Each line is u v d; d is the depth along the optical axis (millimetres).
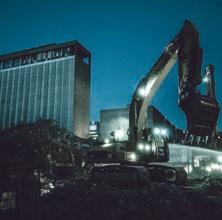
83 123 103438
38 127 29719
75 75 103375
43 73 110062
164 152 17766
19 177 9344
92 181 16844
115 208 12391
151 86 16703
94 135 102125
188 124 12547
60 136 30547
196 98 12352
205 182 18828
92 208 12562
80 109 103438
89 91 110375
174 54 15352
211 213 12336
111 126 75625
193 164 35531
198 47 13086
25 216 9078
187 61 13289
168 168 17797
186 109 12664
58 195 13711
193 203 12930
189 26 13633
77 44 108000
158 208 12219
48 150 23688
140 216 11977
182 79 13430
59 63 107750
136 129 17250
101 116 77375
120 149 17516
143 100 17016
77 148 29078
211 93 34781
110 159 17453
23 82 113625
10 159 9406
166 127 86062
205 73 35531
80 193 13758
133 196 13164
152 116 75000
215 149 34344
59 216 12344
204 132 12617
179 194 13359
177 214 11953
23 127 29109
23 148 22766
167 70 16062
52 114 102875
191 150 35938
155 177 17812
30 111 108438
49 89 106688
